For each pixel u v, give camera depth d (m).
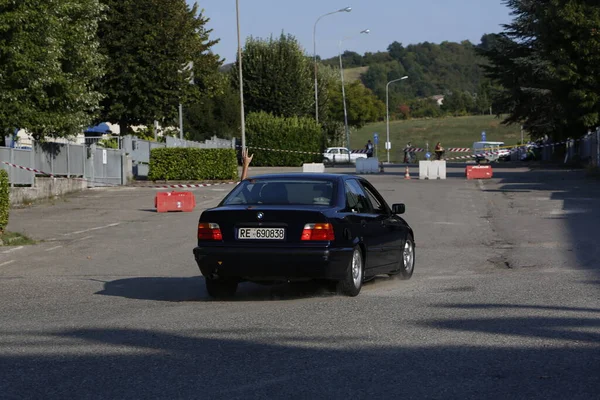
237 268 13.30
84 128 43.06
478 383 8.09
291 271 13.13
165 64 56.09
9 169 36.84
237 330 11.02
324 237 13.13
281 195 14.12
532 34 75.62
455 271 17.98
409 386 8.01
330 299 13.76
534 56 75.88
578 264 18.33
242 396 7.73
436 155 75.12
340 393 7.79
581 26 53.84
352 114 143.38
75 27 40.41
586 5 54.16
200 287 16.11
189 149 52.88
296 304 13.34
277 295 14.59
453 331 10.67
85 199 40.19
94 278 17.84
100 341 10.39
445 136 177.12
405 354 9.38
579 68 55.66
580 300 13.09
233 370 8.74
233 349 9.79
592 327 10.77
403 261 16.45
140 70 56.06
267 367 8.85
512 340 10.05
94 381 8.36
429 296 13.96
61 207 36.56
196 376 8.51
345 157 92.75
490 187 44.22
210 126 87.75
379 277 16.95
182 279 17.53
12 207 36.09
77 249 23.53
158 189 46.25
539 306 12.55
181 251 22.91
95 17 43.66
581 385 7.99
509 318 11.56
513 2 78.94
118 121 59.97
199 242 13.65
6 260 21.31
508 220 29.31
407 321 11.48
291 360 9.17
